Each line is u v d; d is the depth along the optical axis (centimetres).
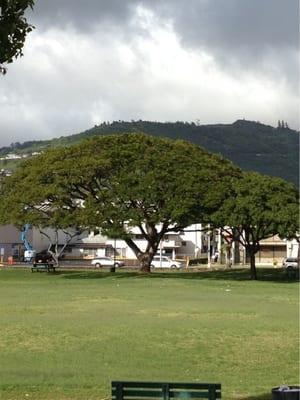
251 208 4972
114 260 8181
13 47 821
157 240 5847
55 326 2255
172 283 4694
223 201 5191
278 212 4919
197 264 9562
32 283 4719
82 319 2464
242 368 1587
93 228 5341
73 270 6406
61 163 5409
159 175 5278
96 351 1791
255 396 1146
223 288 4275
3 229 10169
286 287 4428
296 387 789
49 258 7700
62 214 5362
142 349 1827
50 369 1510
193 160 5503
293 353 1792
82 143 5666
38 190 5316
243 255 10212
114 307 2941
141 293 3788
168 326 2272
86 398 1120
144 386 843
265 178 5209
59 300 3297
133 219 5353
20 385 1248
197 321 2427
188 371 1535
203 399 880
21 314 2638
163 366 1596
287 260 7981
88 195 5484
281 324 2356
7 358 1677
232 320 2469
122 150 5466
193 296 3594
